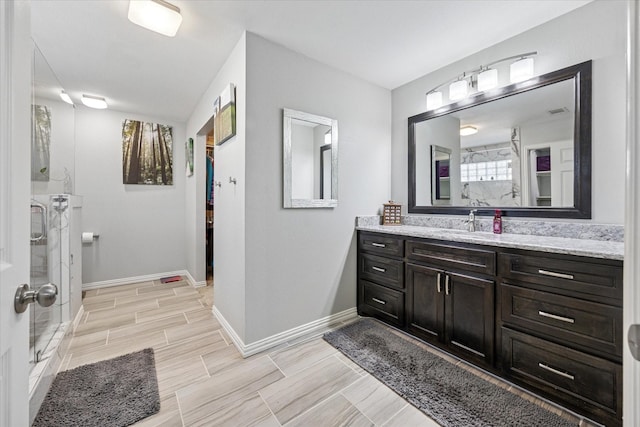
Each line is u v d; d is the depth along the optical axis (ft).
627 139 1.47
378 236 7.75
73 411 4.50
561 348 4.50
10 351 1.89
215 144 8.34
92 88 9.12
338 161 7.95
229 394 4.97
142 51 6.97
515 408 4.55
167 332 7.35
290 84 6.94
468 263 5.77
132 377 5.40
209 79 8.54
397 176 9.27
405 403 4.75
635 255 1.43
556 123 5.96
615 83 5.22
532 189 6.32
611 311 4.03
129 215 11.72
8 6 1.87
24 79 2.06
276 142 6.73
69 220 6.80
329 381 5.33
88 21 5.81
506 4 5.49
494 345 5.36
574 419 4.31
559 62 5.87
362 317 8.34
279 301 6.84
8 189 1.90
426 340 6.59
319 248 7.59
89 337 7.05
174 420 4.39
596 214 5.45
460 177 7.64
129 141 11.65
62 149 8.03
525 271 4.93
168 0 5.26
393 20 5.92
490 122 7.02
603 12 5.32
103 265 11.21
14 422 1.93
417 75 8.42
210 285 11.49
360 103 8.50
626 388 1.50
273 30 6.23
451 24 6.09
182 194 12.91
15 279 1.96
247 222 6.30
